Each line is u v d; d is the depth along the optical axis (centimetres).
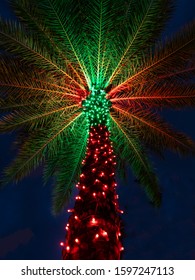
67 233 443
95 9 780
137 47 830
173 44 813
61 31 793
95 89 879
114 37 841
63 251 415
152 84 899
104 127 799
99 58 864
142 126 982
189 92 884
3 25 765
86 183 533
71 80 885
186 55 819
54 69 848
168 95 899
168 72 871
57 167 1059
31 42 789
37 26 787
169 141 977
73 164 1027
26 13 768
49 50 841
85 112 853
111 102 878
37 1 756
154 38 848
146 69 858
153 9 773
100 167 580
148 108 948
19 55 820
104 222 425
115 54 863
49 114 929
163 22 820
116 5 798
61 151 1016
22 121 899
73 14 793
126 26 826
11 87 828
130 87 917
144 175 1039
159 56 830
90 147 682
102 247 382
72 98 928
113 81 920
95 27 805
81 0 812
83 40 845
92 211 444
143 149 1018
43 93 877
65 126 961
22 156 929
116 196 544
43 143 945
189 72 862
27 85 839
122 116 965
